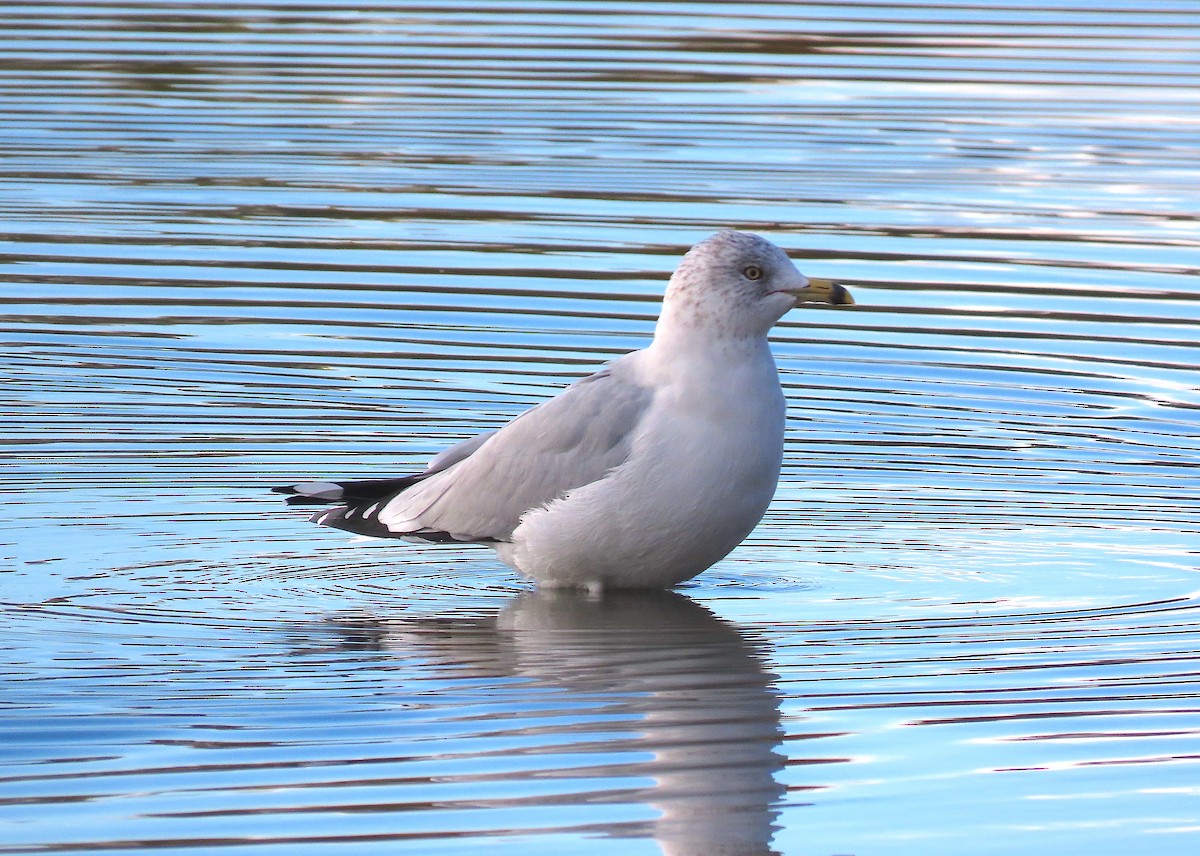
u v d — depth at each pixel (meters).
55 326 16.94
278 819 7.88
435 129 24.22
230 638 10.25
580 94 25.95
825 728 8.95
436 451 13.79
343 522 11.71
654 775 8.39
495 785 8.24
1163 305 17.88
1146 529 12.22
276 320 17.28
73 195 21.34
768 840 7.72
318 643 10.20
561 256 19.22
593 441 10.90
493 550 11.91
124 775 8.33
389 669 9.77
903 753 8.64
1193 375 15.89
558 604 11.04
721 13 30.95
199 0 32.25
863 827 7.89
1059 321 17.41
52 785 8.21
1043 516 12.51
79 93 25.84
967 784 8.29
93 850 7.58
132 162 22.69
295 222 20.44
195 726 8.91
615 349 16.53
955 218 20.73
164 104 25.45
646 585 11.25
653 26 30.05
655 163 22.72
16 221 20.27
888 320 17.50
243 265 18.95
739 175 22.25
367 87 26.27
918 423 14.66
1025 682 9.54
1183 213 21.06
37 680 9.48
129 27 29.91
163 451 13.70
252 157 22.95
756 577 11.43
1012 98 26.12
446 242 19.73
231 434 14.15
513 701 9.29
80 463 13.36
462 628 10.52
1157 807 8.08
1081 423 14.66
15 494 12.64
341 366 15.98
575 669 9.80
